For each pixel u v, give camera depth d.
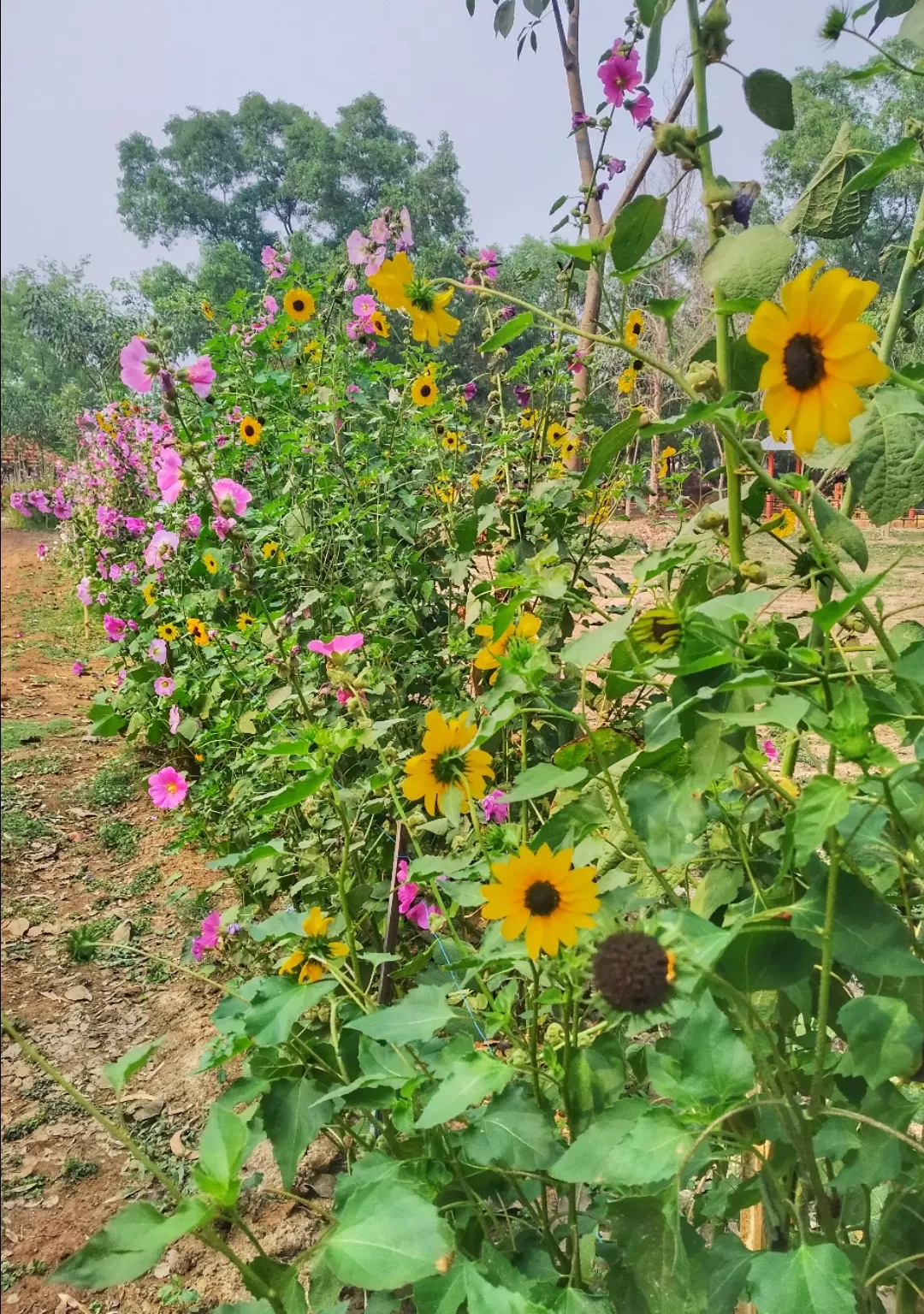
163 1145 2.54
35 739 5.96
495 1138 1.13
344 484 3.28
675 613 0.99
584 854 1.16
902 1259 0.98
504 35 1.88
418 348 3.61
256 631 2.72
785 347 0.80
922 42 1.14
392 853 2.44
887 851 1.09
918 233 1.17
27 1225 2.29
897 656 0.99
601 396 3.68
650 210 1.06
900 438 1.02
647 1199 0.90
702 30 1.08
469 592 2.89
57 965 3.41
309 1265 1.88
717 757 0.91
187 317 6.35
